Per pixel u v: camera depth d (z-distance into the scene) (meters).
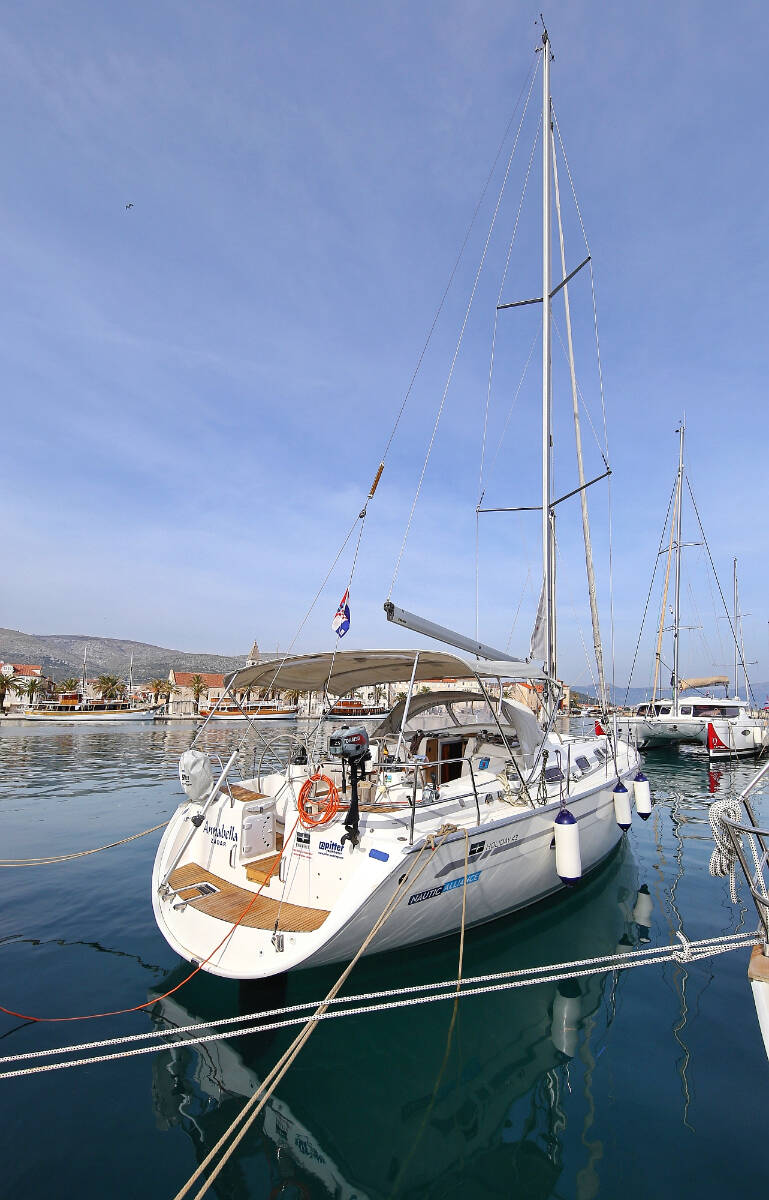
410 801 5.38
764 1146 3.17
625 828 7.49
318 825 4.87
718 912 6.55
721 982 4.99
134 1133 3.21
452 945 5.24
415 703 7.46
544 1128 3.31
